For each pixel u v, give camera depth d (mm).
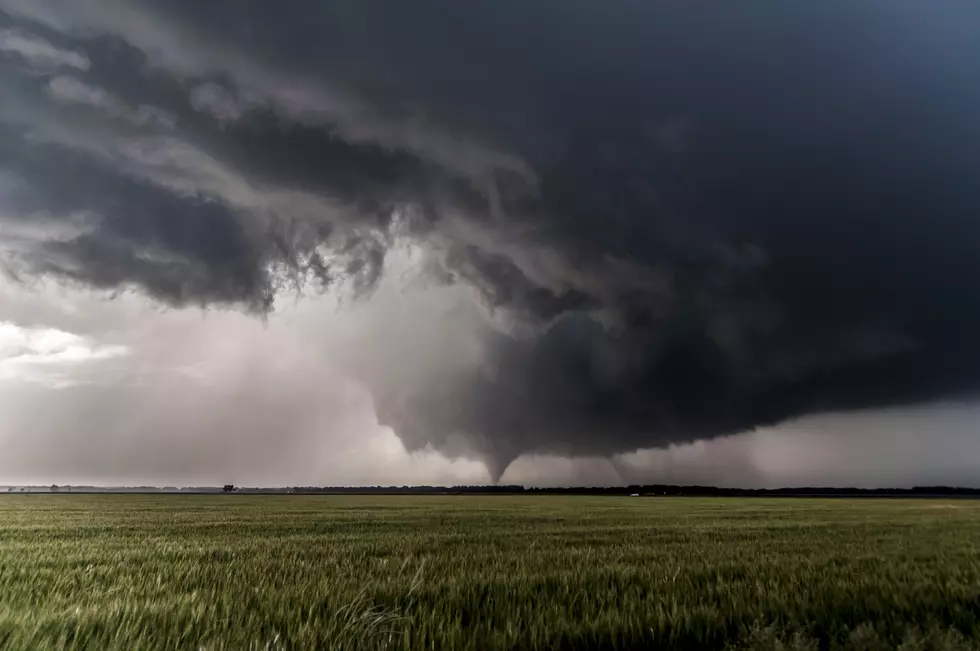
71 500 74750
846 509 48969
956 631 5895
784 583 8805
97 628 6082
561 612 6559
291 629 6023
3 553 13867
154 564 11461
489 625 6039
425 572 9930
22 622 6066
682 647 5770
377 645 5527
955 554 13281
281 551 14102
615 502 75875
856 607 6938
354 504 60969
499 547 15305
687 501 82062
